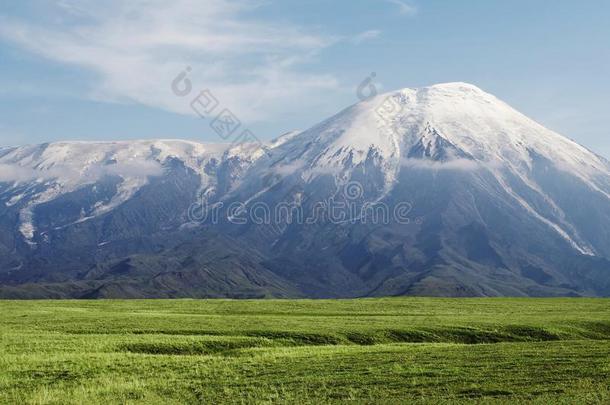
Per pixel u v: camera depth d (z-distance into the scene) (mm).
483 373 46094
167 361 53969
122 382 46156
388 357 54594
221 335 70000
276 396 41656
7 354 55562
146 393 43188
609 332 75312
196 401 41312
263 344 65625
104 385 45406
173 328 73875
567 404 36656
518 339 71750
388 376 46375
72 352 57719
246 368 50844
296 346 65688
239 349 61062
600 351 53906
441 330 73188
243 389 43969
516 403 37375
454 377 45188
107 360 53531
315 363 52469
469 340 71625
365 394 41719
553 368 46781
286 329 72500
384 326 75188
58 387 45250
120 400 41656
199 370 50375
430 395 40656
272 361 53938
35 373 49188
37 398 41312
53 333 69500
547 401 37531
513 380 43562
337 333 70625
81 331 72250
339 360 53688
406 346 63531
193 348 62656
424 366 49500
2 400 41625
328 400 40281
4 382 46562
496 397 39469
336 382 45062
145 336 67438
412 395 40906
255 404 39750
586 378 43125
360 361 52812
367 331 71812
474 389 41500
